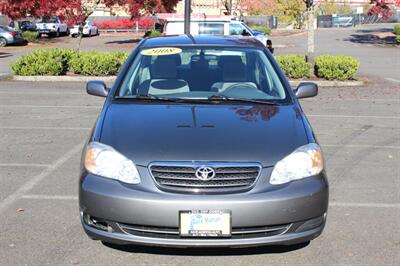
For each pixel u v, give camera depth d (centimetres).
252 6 4916
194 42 598
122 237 399
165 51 576
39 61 1695
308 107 1206
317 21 6594
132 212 393
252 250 444
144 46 593
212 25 2109
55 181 648
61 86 1554
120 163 408
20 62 1702
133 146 417
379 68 2120
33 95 1367
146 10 3497
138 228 398
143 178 401
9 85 1567
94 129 458
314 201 405
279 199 393
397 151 805
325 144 848
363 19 6912
